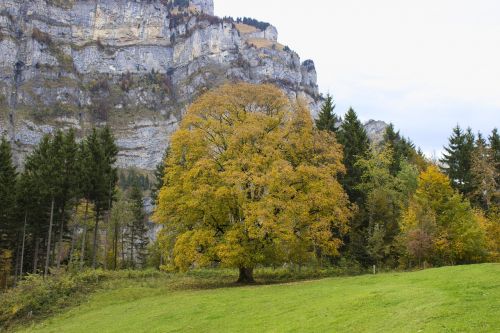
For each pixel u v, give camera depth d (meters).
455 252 39.38
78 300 35.44
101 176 55.59
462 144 64.44
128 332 22.55
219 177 33.12
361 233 47.34
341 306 19.58
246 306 23.69
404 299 18.69
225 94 37.06
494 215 47.94
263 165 32.47
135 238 84.44
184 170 35.50
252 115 35.12
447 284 20.88
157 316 24.89
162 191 34.75
